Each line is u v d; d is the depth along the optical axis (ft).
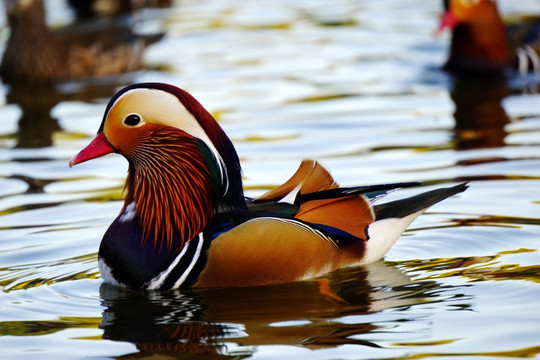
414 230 39.91
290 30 86.28
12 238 40.27
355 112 59.88
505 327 29.76
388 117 58.70
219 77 70.33
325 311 31.78
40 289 34.65
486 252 37.11
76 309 32.71
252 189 45.44
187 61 76.79
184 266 34.27
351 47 79.00
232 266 34.09
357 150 51.90
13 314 32.30
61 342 29.81
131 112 34.71
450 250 37.58
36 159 52.70
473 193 44.04
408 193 44.32
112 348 29.22
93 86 73.87
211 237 34.40
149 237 34.81
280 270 34.53
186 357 28.35
